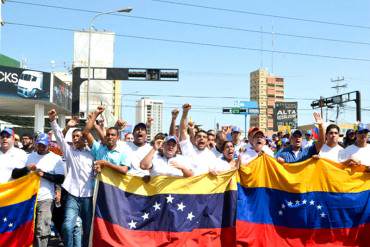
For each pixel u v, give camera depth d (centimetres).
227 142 873
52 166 829
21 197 761
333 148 868
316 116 866
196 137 872
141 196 760
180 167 777
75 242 763
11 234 752
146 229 754
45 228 800
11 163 811
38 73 2911
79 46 6938
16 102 2984
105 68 2878
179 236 761
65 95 3456
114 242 731
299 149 891
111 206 739
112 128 766
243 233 784
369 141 1134
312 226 806
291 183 809
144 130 842
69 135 900
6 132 809
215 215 782
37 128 3095
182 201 771
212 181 789
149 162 756
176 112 913
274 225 799
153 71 2861
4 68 2738
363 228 823
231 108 5228
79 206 771
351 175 828
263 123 9969
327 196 818
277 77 10050
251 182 802
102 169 744
